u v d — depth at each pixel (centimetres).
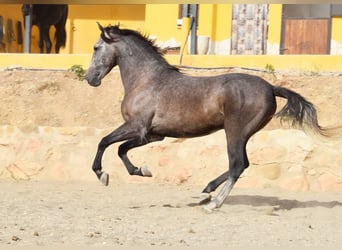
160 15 2128
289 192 1395
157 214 1095
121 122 1593
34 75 1742
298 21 2139
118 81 1698
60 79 1725
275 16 2145
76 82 1717
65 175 1535
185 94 1126
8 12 2344
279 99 1567
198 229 977
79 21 2355
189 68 1697
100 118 1614
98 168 1158
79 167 1535
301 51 2142
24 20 2177
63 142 1562
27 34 2023
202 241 896
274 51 2145
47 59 1808
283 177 1441
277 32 2144
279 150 1452
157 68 1172
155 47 1193
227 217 1080
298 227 1006
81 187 1428
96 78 1212
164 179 1498
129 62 1188
